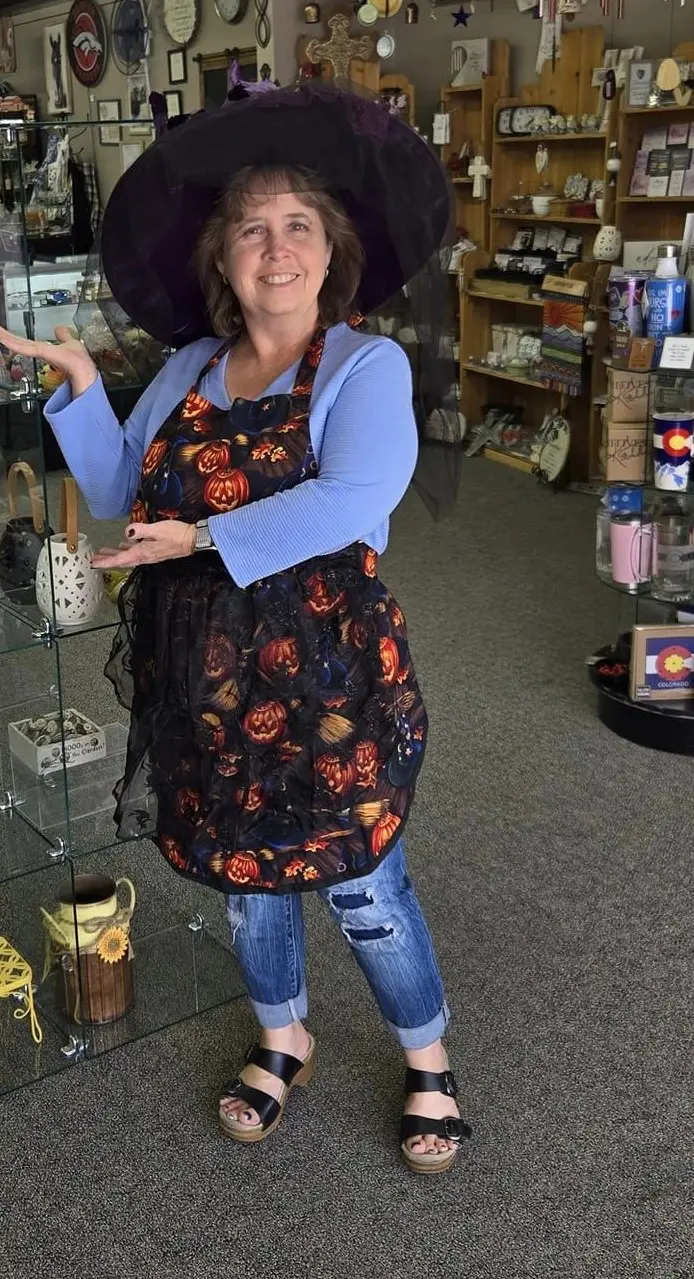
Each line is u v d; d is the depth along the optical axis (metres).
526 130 6.27
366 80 6.65
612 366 3.18
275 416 1.56
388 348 1.57
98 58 8.28
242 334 1.71
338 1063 2.14
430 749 3.32
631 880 2.70
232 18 7.19
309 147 1.52
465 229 6.98
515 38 6.45
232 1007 2.29
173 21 7.69
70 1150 1.96
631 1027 2.22
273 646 1.56
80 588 1.99
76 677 3.32
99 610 2.04
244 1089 1.97
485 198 6.70
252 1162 1.92
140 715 1.72
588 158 6.09
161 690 1.65
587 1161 1.91
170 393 1.71
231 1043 2.20
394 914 1.77
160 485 1.60
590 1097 2.05
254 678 1.57
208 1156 1.94
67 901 2.13
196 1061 2.15
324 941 2.50
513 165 6.61
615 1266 1.72
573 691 3.69
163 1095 2.07
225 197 1.57
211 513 1.56
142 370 2.06
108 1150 1.95
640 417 3.21
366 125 1.51
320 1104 2.04
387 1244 1.76
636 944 2.47
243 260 1.55
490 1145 1.95
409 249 1.67
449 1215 1.81
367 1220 1.81
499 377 6.85
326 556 1.57
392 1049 2.18
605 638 4.09
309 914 2.60
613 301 3.17
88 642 3.63
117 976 2.21
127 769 1.77
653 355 3.07
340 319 1.67
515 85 6.55
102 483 1.75
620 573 3.33
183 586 1.59
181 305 1.79
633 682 3.32
